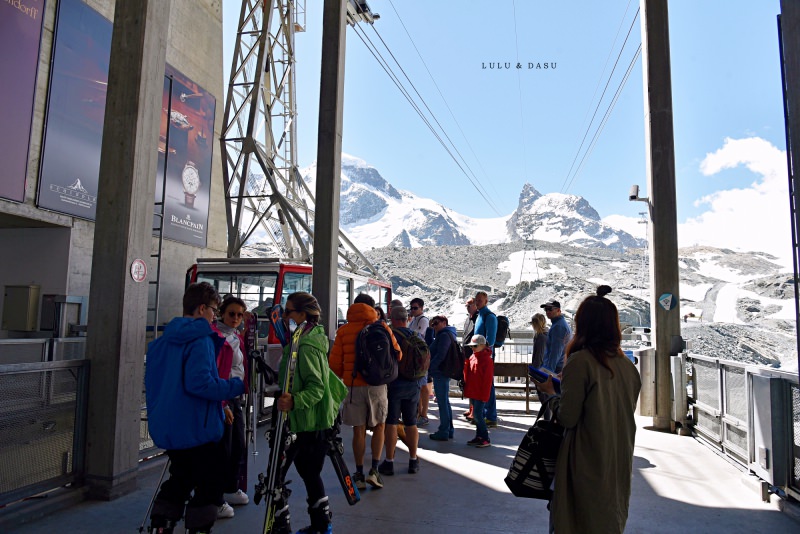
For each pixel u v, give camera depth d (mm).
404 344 6031
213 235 17875
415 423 6125
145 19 5352
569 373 3062
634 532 4445
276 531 4008
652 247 8953
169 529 3406
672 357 8461
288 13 22266
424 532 4398
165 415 3320
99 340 5062
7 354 6387
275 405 4027
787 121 4367
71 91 11719
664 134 8977
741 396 6113
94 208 12414
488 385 7438
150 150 5430
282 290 10594
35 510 4426
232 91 20094
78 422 4898
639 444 7578
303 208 21484
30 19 10711
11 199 10352
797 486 4887
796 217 4305
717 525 4586
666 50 9047
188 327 3439
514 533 4395
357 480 5508
